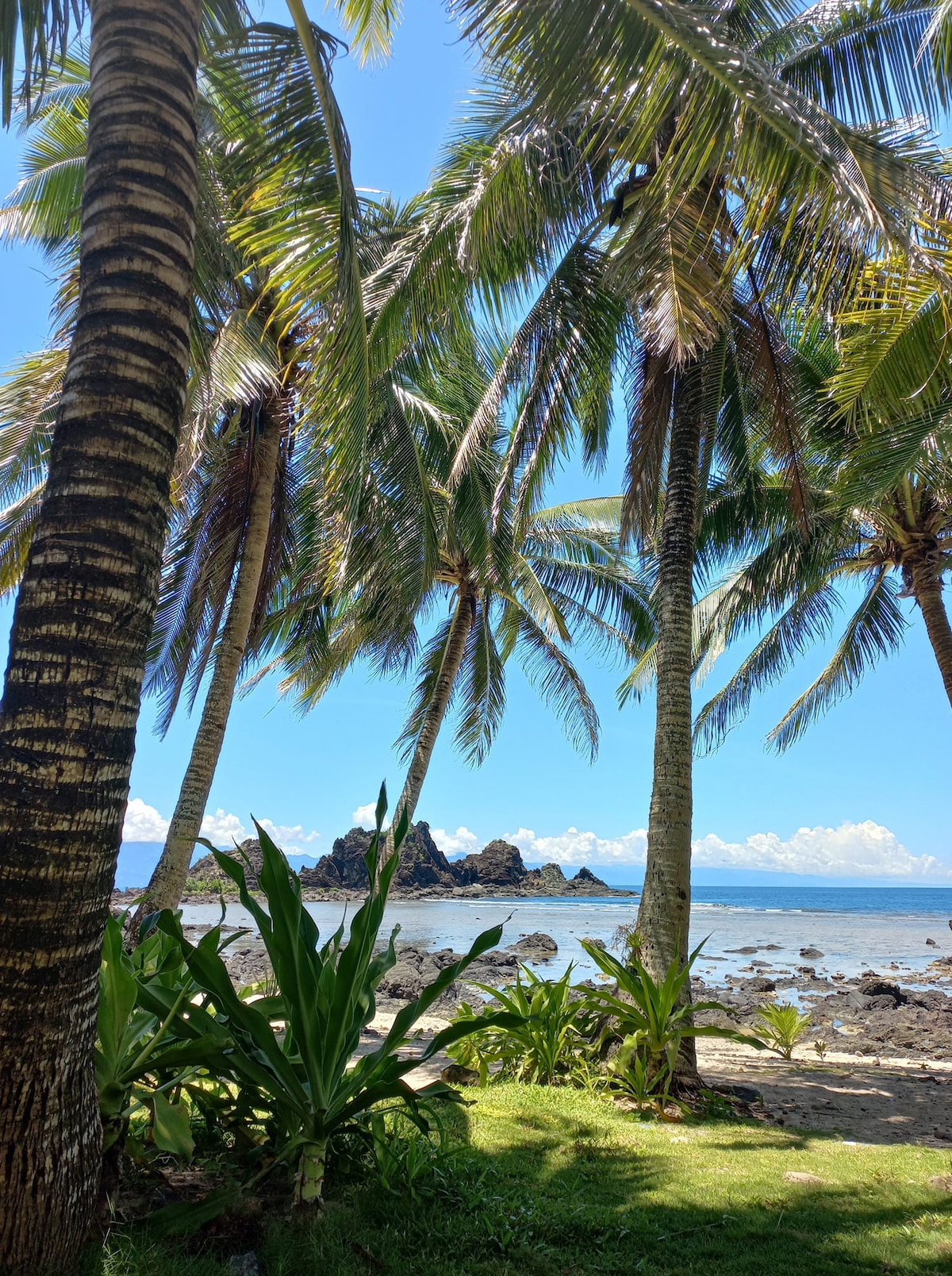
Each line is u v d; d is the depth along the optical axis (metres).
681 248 6.03
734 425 9.49
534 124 5.25
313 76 4.27
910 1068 10.14
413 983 17.70
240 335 8.03
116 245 2.88
